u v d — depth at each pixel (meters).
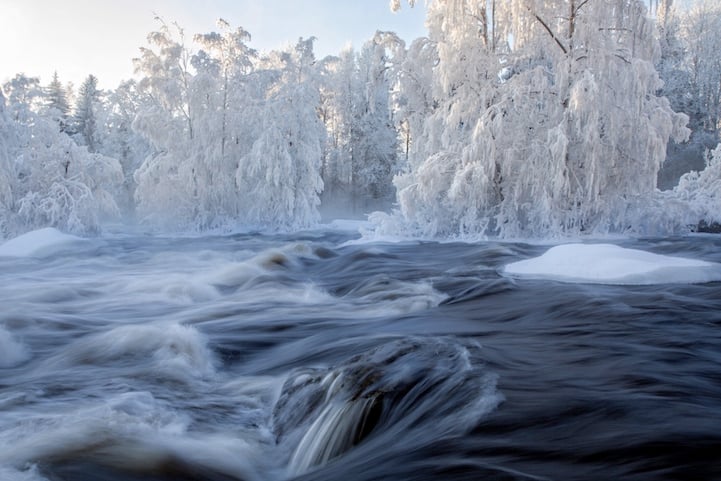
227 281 11.62
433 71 19.78
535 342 5.33
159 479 3.02
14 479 2.86
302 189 28.44
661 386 3.76
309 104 28.81
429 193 18.56
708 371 4.16
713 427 2.96
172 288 10.57
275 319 7.62
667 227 18.59
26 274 13.51
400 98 22.59
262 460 3.48
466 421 3.21
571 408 3.30
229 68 29.06
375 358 4.36
